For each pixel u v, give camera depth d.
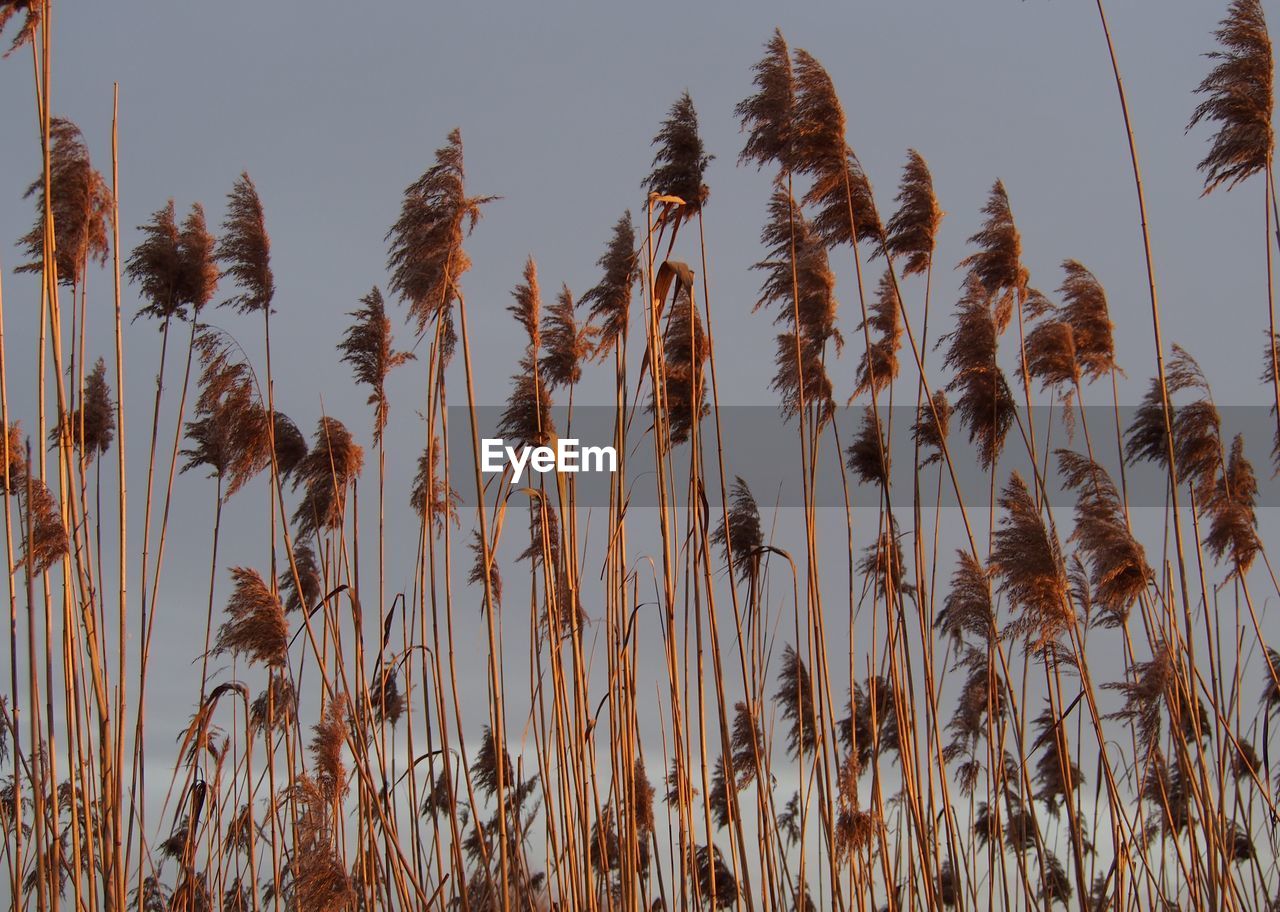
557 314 6.43
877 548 6.43
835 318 6.43
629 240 6.35
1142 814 6.26
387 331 6.42
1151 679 6.34
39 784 5.89
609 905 6.11
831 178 6.34
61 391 5.98
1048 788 6.61
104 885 5.93
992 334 6.45
